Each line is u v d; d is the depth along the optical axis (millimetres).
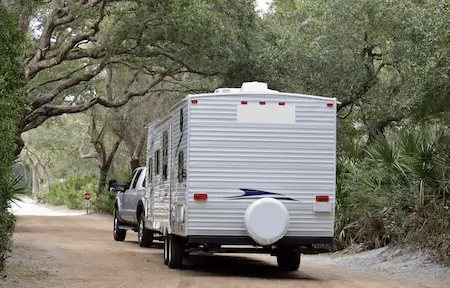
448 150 16938
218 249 14102
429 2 17797
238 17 26438
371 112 26234
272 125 13641
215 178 13461
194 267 15727
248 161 13555
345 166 21156
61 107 28281
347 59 25625
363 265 16906
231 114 13562
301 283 12977
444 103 16875
